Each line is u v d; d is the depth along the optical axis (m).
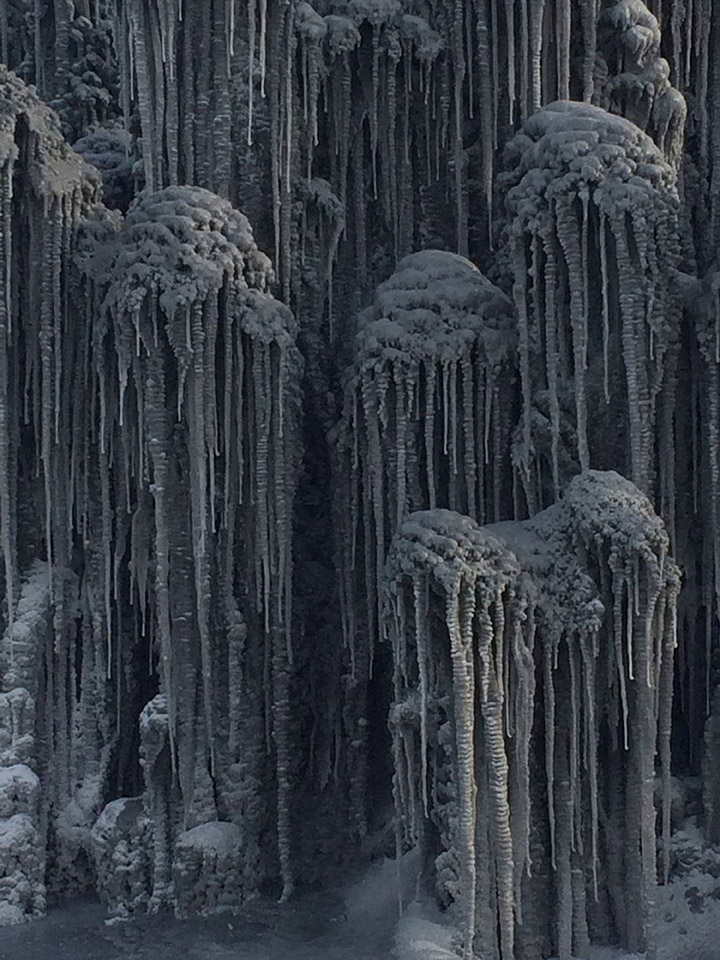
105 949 11.03
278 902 12.34
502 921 10.29
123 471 12.58
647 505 10.80
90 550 12.94
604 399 11.70
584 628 10.59
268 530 12.48
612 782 11.02
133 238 12.32
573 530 10.80
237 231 12.43
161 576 12.25
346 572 12.73
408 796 11.18
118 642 13.09
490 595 10.23
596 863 10.80
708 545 11.80
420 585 10.31
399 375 11.80
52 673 12.86
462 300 12.00
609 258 11.47
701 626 12.23
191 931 11.47
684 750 12.37
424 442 11.96
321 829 13.13
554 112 12.18
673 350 11.66
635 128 11.66
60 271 12.55
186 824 12.25
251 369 12.35
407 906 11.66
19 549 12.89
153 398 12.16
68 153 12.84
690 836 11.32
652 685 10.63
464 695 10.12
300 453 12.82
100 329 12.27
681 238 12.76
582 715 10.84
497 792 10.23
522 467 11.71
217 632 12.55
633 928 10.84
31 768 12.54
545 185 11.58
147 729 12.29
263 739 12.73
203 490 12.11
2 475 12.41
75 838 12.64
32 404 12.86
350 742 13.16
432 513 10.61
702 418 11.80
